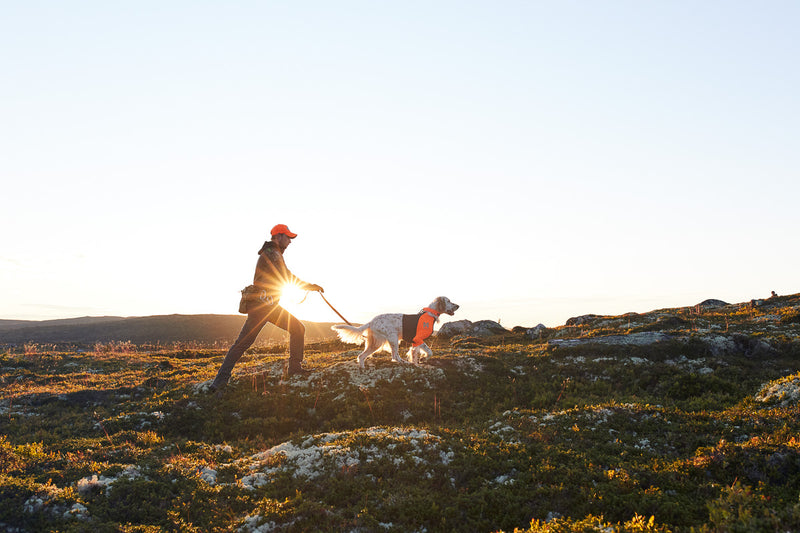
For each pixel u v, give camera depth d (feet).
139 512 26.17
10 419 47.06
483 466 29.60
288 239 53.57
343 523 24.63
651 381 51.47
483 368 55.52
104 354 90.84
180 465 32.45
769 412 35.99
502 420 40.16
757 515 21.06
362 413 46.03
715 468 27.50
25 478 28.99
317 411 47.34
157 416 46.03
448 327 99.45
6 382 64.75
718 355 57.21
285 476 30.14
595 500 25.08
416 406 46.78
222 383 52.70
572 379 53.06
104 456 34.81
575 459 30.17
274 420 45.47
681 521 22.72
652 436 33.71
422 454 31.12
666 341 59.77
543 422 37.35
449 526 24.62
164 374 69.15
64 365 76.59
